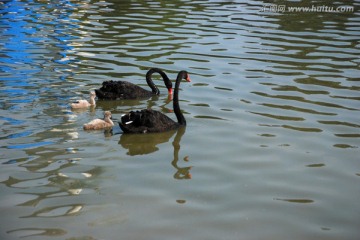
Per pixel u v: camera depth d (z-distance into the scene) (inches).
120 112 503.5
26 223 313.0
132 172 382.6
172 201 343.6
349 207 341.4
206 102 525.3
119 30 791.1
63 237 299.7
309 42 745.6
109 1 1020.5
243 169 390.9
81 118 476.1
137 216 324.5
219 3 1021.2
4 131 436.1
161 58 661.3
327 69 625.3
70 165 387.9
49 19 855.1
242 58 666.2
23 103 497.0
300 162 402.3
